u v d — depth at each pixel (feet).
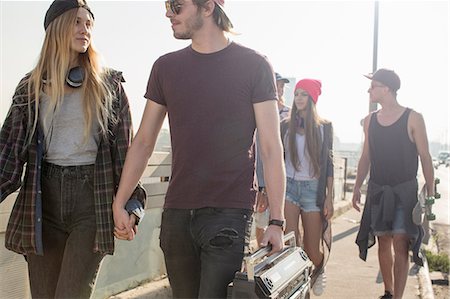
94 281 8.70
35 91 8.35
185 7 7.80
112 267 13.53
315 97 14.46
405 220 13.67
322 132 14.52
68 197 8.41
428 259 23.02
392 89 13.92
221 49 7.94
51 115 8.37
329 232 14.76
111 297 13.38
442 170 152.05
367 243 14.48
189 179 7.82
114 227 8.50
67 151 8.43
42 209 8.48
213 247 7.51
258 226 15.79
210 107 7.75
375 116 14.28
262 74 7.80
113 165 8.79
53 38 8.39
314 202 14.49
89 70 8.59
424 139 13.62
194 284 8.13
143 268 14.87
